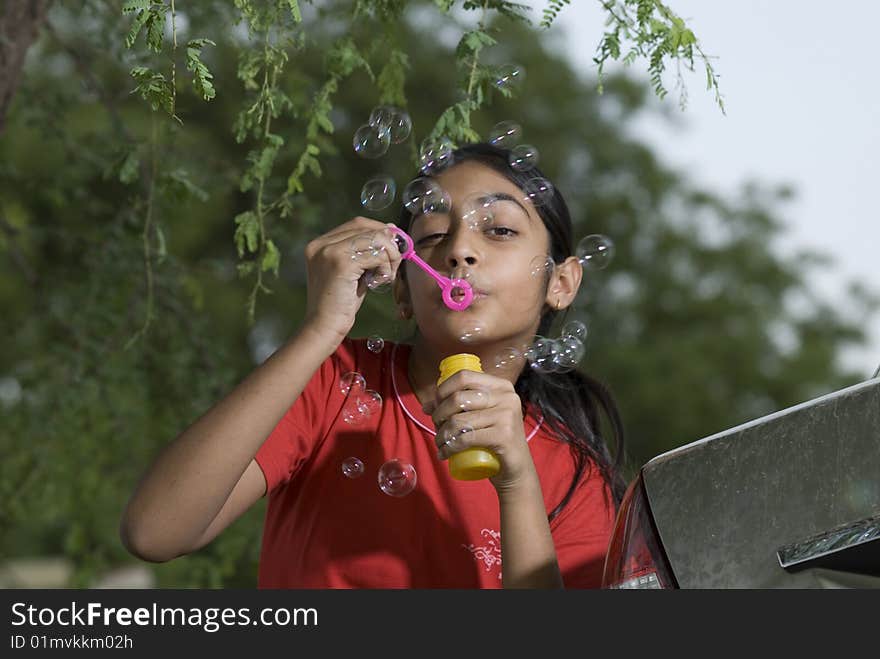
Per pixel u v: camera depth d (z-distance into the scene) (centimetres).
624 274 1911
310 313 227
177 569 477
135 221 453
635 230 1925
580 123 1909
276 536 246
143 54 336
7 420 486
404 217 274
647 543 183
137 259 457
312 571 238
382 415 251
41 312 491
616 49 251
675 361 1767
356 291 229
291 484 246
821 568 172
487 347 250
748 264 1986
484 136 1712
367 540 238
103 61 456
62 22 465
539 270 252
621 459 279
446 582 237
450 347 250
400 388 255
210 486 215
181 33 329
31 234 496
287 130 354
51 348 478
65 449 491
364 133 262
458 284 243
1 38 348
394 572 235
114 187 491
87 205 488
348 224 237
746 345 1862
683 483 183
